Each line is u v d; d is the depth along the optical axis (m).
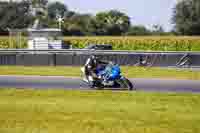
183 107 46.00
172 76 78.81
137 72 85.25
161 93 56.97
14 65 99.88
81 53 97.69
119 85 62.56
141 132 34.34
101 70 62.59
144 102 49.41
